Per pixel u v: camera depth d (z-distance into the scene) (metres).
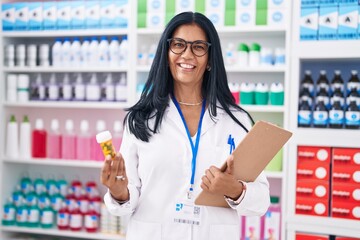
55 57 2.96
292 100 2.48
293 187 2.46
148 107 1.45
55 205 3.06
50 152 3.03
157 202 1.41
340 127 2.44
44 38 3.25
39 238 3.16
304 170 2.46
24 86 3.05
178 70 1.40
